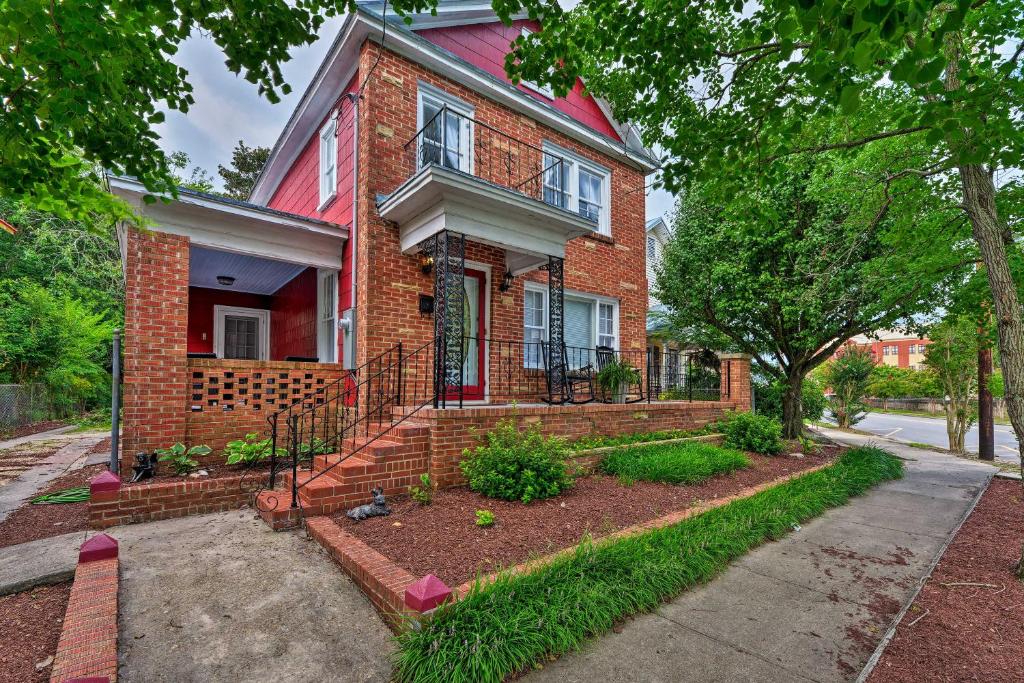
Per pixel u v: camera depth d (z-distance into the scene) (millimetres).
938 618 3205
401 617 2795
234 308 11719
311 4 3262
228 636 2832
